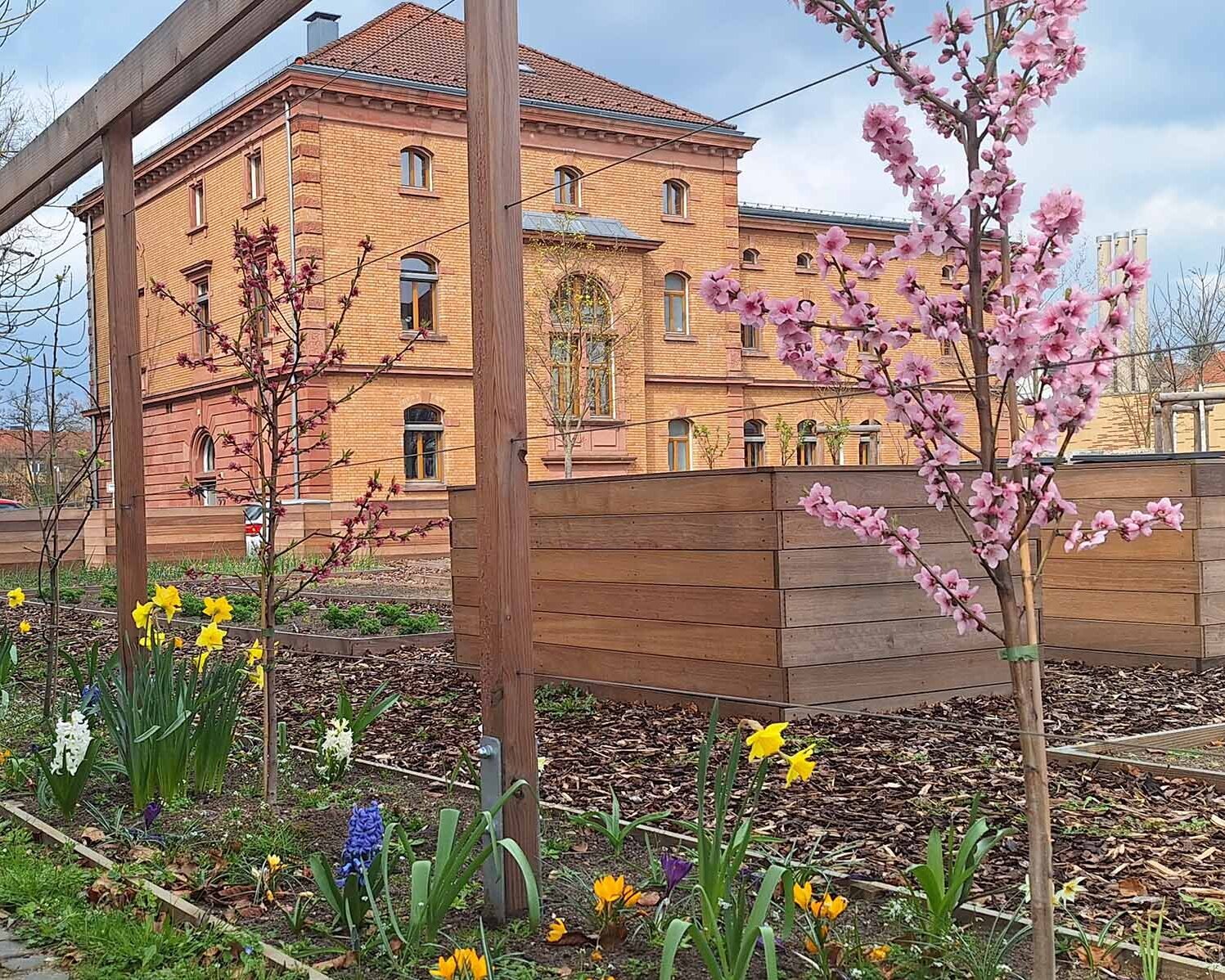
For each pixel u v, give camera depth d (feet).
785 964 10.93
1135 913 11.74
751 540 21.67
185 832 15.83
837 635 21.75
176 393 96.12
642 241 96.37
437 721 23.39
